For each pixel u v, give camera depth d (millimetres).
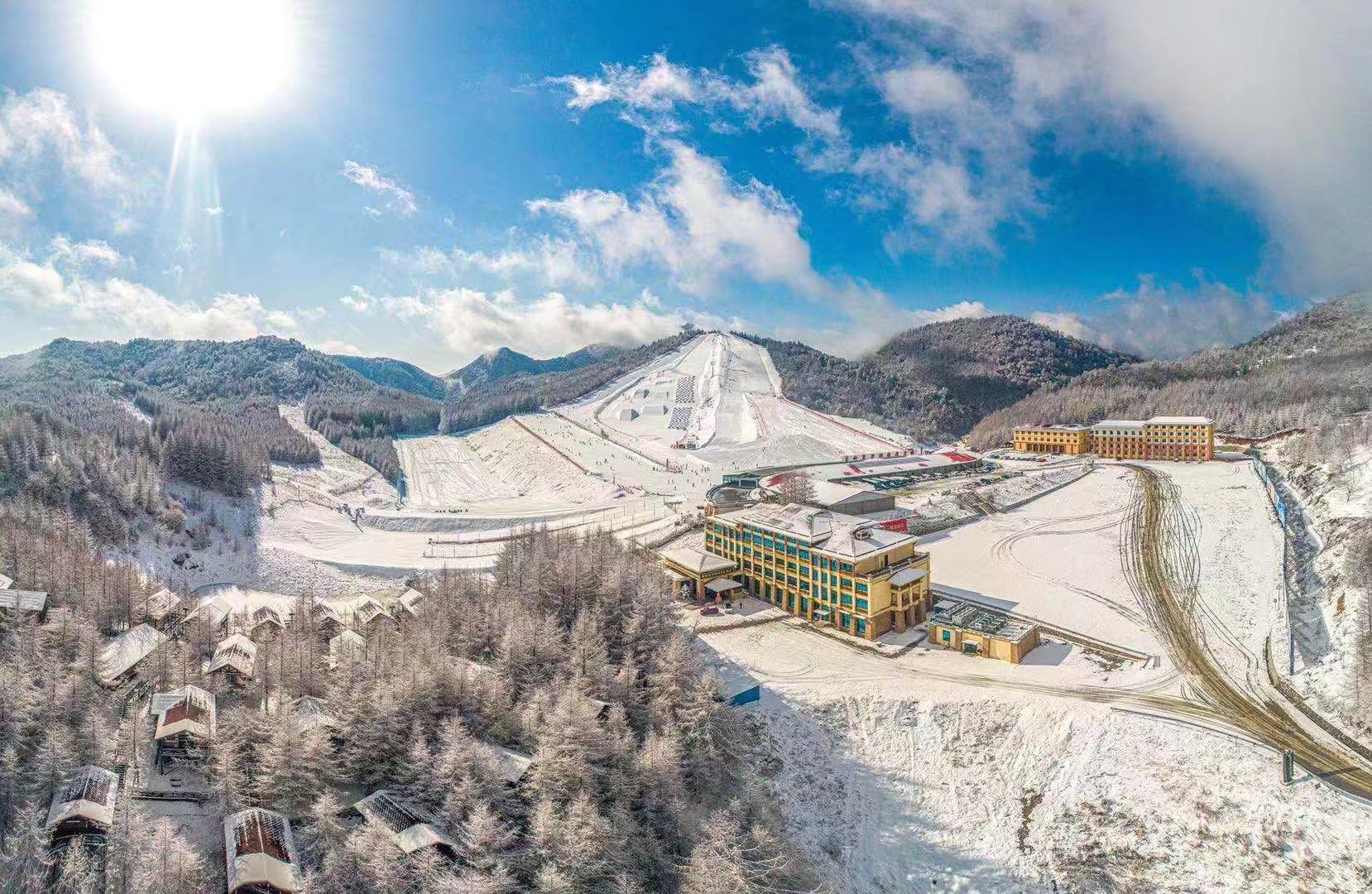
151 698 74125
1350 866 67312
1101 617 119125
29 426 158375
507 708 77438
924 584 120688
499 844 59500
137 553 140125
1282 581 123688
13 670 67812
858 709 93062
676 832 67688
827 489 185875
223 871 55531
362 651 89188
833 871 71938
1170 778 79312
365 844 56562
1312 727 86125
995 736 88438
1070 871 71625
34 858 52688
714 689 84250
